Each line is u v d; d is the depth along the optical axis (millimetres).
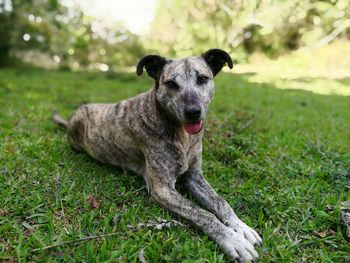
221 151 753
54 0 2453
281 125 1050
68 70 2570
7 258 423
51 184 603
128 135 629
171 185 563
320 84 2096
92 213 517
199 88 550
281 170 697
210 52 606
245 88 1874
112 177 646
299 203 561
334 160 738
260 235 490
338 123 1123
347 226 477
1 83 1593
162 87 559
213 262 423
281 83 2117
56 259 422
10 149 743
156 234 474
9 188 580
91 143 709
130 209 537
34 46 2494
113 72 2258
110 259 418
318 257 446
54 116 976
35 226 493
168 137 570
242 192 596
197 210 502
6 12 2340
